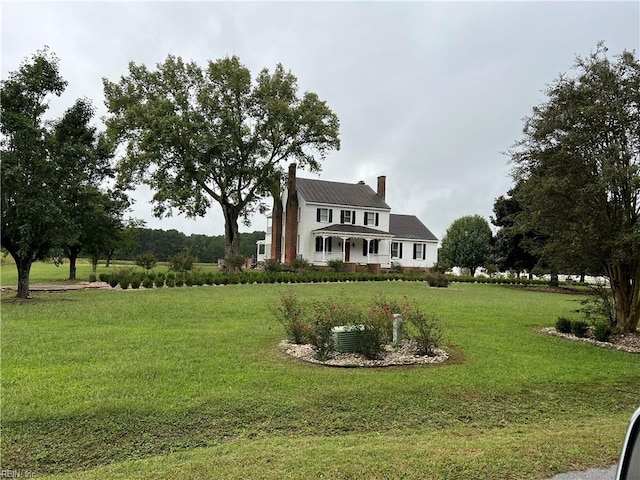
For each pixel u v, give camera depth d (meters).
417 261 47.62
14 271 38.75
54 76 16.28
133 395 5.86
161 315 12.55
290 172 41.03
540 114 11.91
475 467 4.10
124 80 32.09
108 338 9.29
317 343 7.99
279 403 5.80
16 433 4.78
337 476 3.86
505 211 35.00
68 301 15.44
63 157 15.80
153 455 4.50
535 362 8.38
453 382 6.88
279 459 4.20
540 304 19.16
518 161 12.47
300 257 39.00
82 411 5.27
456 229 52.88
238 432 5.06
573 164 11.06
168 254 82.38
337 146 35.53
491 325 12.48
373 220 44.25
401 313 9.35
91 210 17.77
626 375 7.83
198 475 3.86
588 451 4.54
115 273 22.98
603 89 11.02
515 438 4.95
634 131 10.79
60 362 7.37
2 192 14.73
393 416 5.66
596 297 11.98
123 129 31.03
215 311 13.48
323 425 5.32
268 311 13.62
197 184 32.16
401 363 7.93
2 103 15.27
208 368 7.24
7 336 9.22
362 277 29.69
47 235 16.03
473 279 34.47
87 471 4.08
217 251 85.50
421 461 4.19
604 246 10.84
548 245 12.20
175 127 29.73
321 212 41.88
